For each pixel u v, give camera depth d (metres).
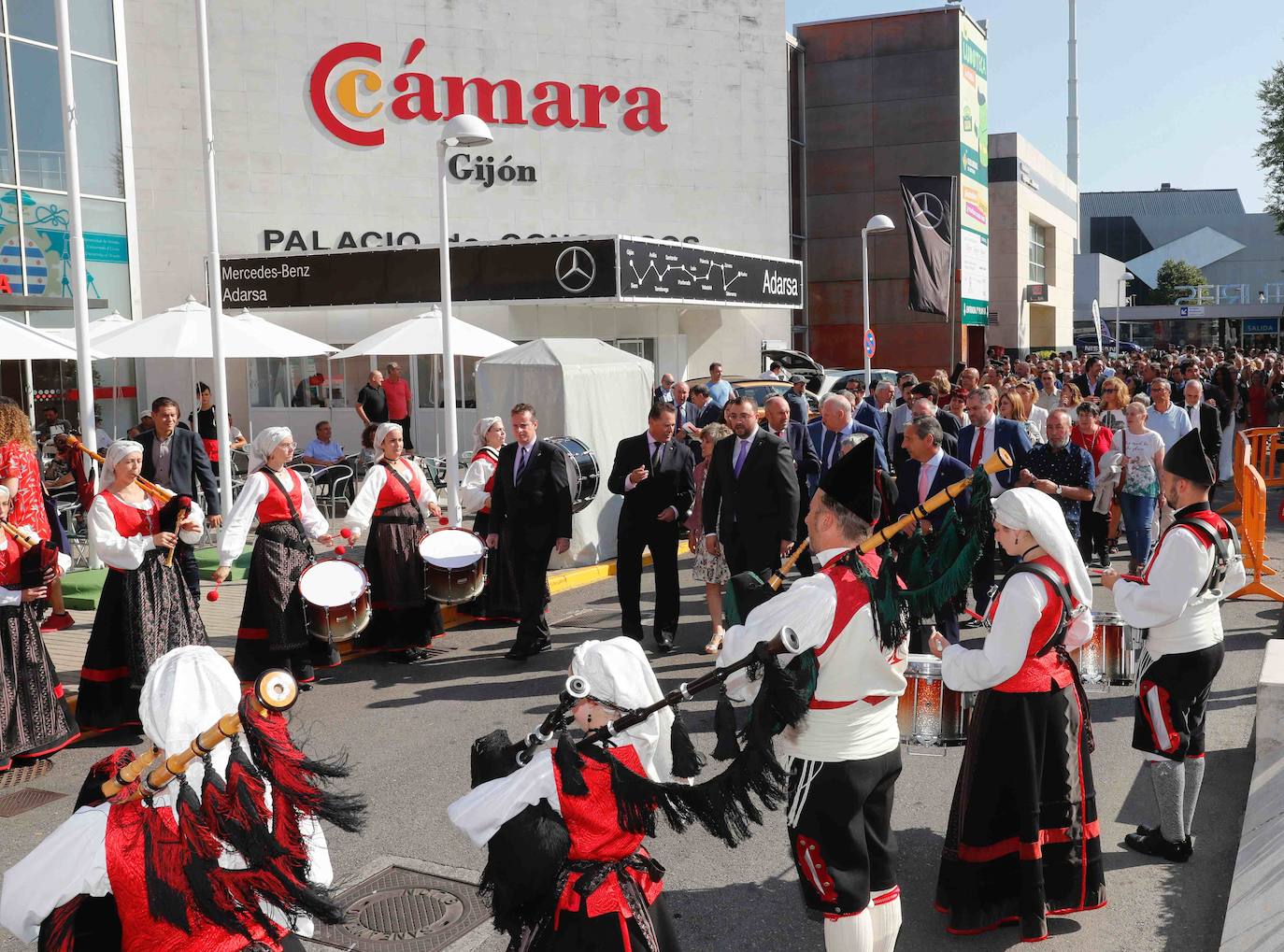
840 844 3.63
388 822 5.64
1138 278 110.94
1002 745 4.15
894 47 37.31
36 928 2.50
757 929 4.52
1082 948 4.24
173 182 24.12
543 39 27.09
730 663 3.53
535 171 27.27
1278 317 81.62
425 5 25.98
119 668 7.01
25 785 6.32
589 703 2.96
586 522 12.31
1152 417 11.61
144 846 2.43
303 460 16.61
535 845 2.69
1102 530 10.94
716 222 29.05
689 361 27.08
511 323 23.09
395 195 26.09
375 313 23.17
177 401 22.06
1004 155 49.19
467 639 9.54
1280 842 4.54
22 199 18.52
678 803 2.80
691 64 28.55
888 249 37.91
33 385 19.08
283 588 7.76
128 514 6.91
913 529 3.76
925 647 5.67
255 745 2.33
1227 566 4.82
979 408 10.02
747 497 7.98
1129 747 6.52
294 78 25.06
